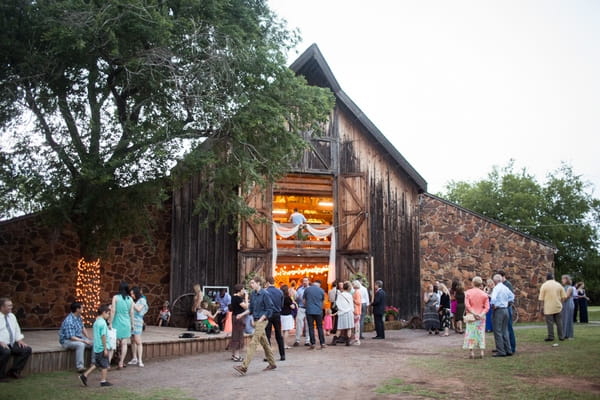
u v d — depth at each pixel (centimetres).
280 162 1458
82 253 1355
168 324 1653
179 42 1234
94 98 1291
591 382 746
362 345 1287
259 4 1381
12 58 1137
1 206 1193
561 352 1016
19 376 915
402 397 688
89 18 1083
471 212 2000
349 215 1811
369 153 1927
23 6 1098
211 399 715
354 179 1828
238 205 1483
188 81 1245
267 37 1388
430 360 990
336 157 1872
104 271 1677
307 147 1450
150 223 1652
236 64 1284
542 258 1992
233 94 1309
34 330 1500
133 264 1711
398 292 1884
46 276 1603
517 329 1511
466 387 735
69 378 904
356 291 1328
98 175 1124
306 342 1330
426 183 1959
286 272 2067
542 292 1212
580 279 3053
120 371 976
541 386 723
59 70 1172
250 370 945
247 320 1302
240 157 1346
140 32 1148
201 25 1234
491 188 3431
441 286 1577
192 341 1204
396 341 1373
